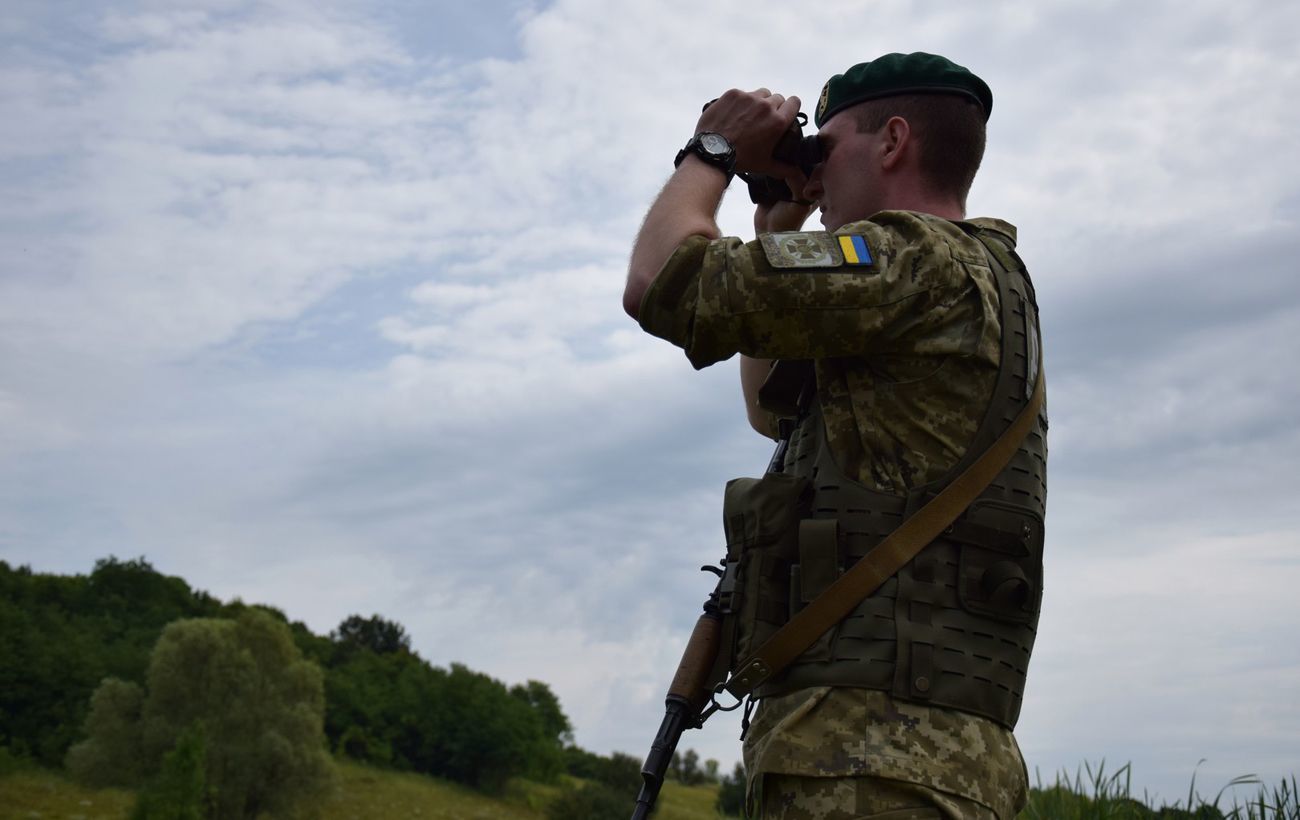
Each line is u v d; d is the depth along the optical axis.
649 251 2.07
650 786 2.01
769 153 2.32
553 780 101.44
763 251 1.91
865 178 2.24
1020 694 1.95
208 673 72.81
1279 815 3.96
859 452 1.97
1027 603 1.93
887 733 1.80
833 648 1.88
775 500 2.01
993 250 2.11
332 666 103.81
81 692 82.31
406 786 89.88
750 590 2.01
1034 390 2.03
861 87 2.28
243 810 70.50
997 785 1.84
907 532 1.89
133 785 70.50
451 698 97.69
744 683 1.94
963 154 2.23
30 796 68.31
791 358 1.97
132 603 101.94
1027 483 1.97
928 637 1.84
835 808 1.78
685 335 1.97
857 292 1.88
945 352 1.94
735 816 5.73
